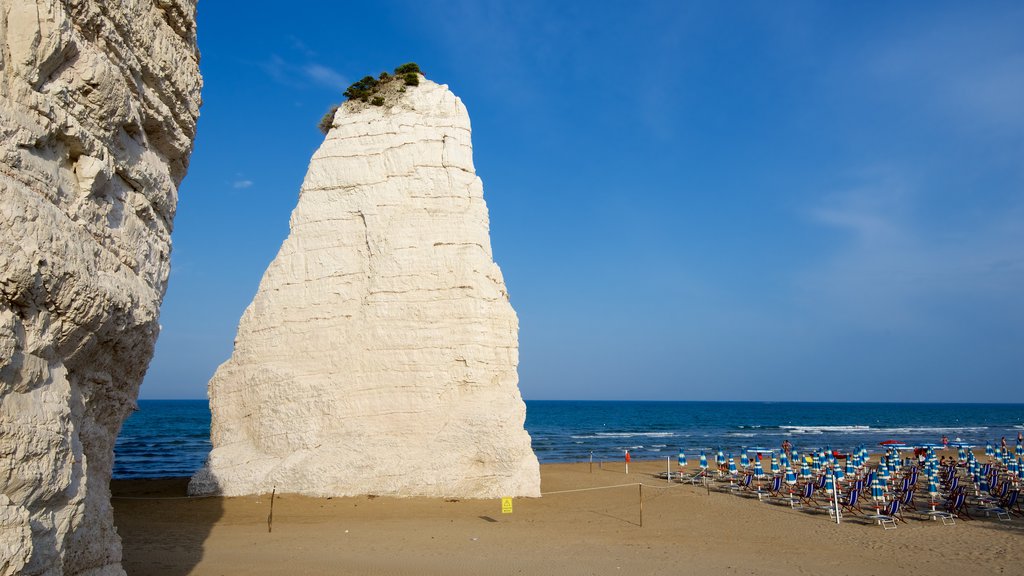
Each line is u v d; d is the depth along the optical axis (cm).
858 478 3033
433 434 2469
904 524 2284
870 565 1697
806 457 3722
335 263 2662
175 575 1411
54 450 735
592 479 3381
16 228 675
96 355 902
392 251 2623
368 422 2481
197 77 1154
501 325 2648
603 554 1752
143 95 991
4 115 701
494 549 1775
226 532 1900
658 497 2803
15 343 688
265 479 2422
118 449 6331
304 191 2784
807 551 1848
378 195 2711
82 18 817
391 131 2781
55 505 768
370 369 2522
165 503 2305
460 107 2859
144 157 1023
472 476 2444
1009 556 1805
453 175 2738
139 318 950
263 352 2630
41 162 764
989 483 2838
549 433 9719
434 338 2542
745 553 1806
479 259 2644
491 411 2481
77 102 827
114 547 995
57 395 766
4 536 638
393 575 1491
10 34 729
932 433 9550
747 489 3047
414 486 2402
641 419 14250
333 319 2597
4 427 658
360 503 2303
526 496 2492
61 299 751
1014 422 13338
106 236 902
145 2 974
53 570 747
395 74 2992
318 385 2506
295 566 1539
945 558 1781
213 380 2723
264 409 2555
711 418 14875
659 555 1758
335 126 2853
